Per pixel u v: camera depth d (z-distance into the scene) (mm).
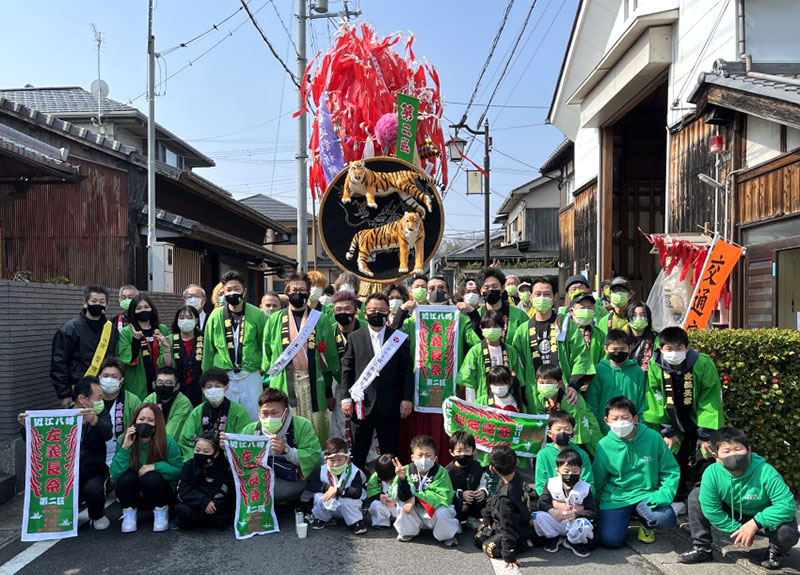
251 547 4473
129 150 12992
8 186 9078
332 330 5914
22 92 21047
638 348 5465
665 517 4422
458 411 5098
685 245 7965
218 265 18453
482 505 4770
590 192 15234
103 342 5809
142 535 4738
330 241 7949
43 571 4051
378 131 8164
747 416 5320
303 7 13953
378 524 4875
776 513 3895
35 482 4707
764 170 7461
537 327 5406
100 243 12930
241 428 5203
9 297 5645
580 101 13727
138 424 4746
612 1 13203
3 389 5598
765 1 8422
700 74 7992
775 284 7289
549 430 4672
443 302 6258
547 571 4062
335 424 6102
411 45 8898
